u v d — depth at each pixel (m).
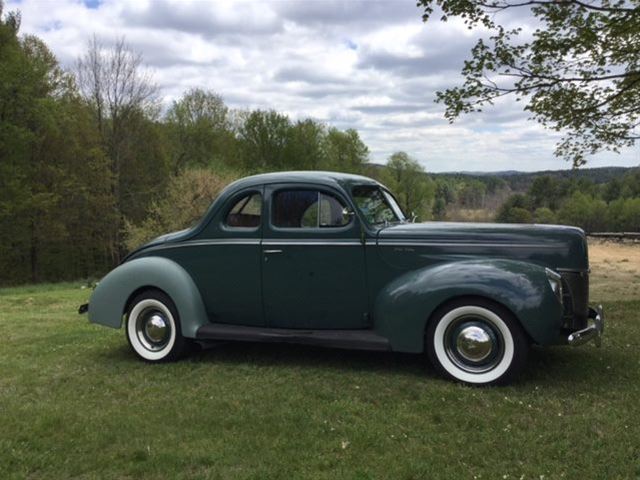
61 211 30.25
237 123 48.19
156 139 35.41
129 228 28.50
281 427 3.47
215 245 5.05
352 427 3.43
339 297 4.76
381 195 5.33
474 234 4.57
